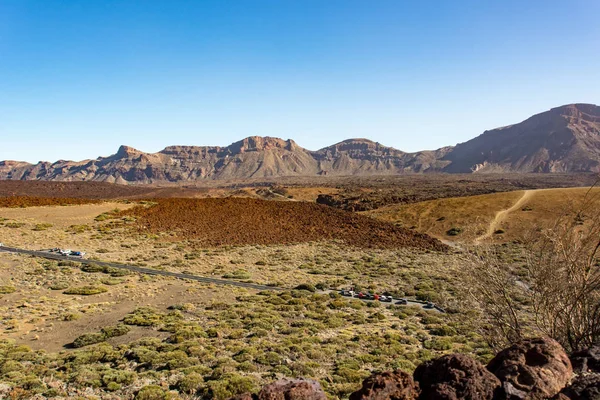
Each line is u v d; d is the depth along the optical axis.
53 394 14.50
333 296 36.44
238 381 15.12
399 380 5.63
